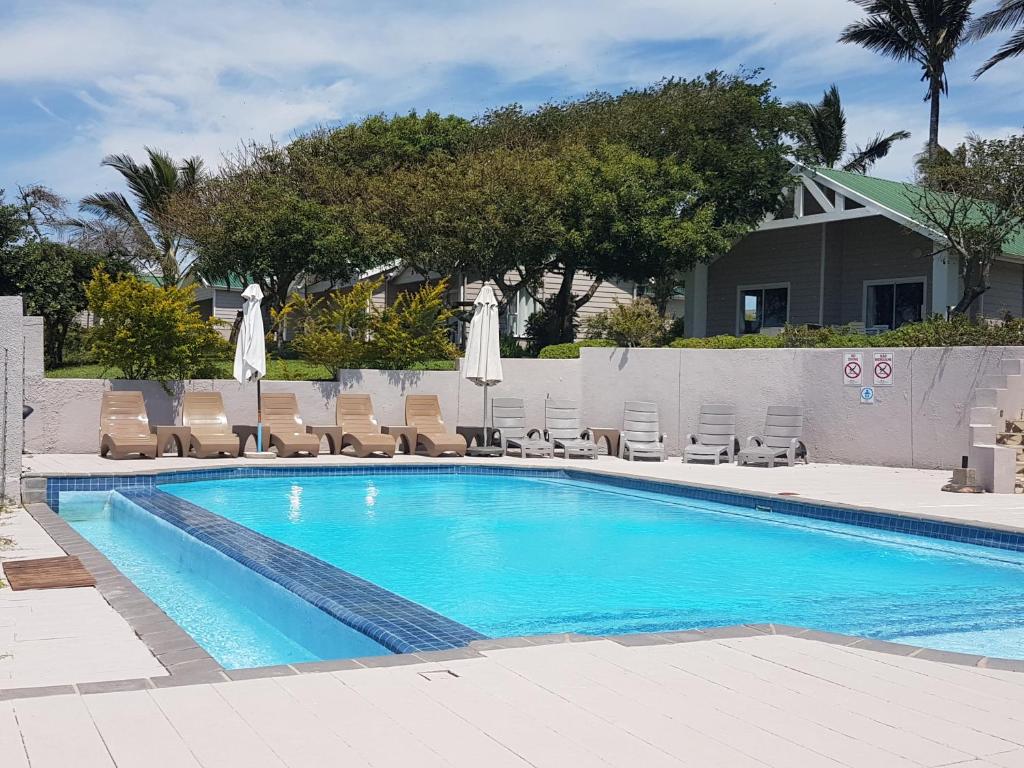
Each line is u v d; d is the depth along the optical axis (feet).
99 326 53.47
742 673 13.78
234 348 57.36
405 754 10.30
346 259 78.74
